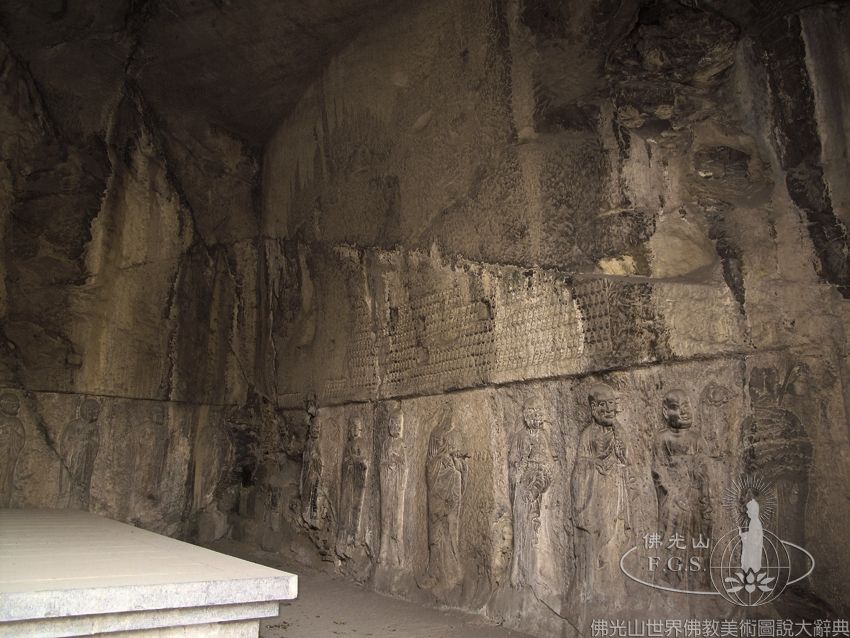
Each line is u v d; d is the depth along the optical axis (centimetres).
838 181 322
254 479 698
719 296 348
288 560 614
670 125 383
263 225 745
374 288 568
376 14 590
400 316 535
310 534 603
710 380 344
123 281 662
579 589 366
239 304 741
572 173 418
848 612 290
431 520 466
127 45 646
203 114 723
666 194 383
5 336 603
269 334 710
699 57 361
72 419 620
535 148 440
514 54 461
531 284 427
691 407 345
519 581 400
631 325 369
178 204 707
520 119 452
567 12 426
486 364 450
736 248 350
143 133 689
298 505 627
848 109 321
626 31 388
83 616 222
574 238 411
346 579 538
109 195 658
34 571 253
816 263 323
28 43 618
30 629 215
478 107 486
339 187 629
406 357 522
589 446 378
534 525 397
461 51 507
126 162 675
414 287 523
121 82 670
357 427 561
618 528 361
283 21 611
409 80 557
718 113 369
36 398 607
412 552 488
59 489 607
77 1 598
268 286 724
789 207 337
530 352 421
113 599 224
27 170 624
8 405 591
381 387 545
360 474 545
